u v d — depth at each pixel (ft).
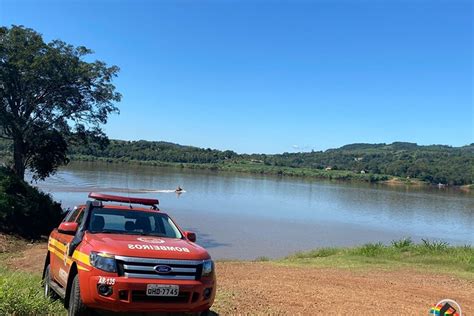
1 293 20.88
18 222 82.12
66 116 116.47
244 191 288.51
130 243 20.51
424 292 36.22
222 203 202.49
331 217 182.70
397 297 33.37
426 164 577.43
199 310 20.18
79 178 279.69
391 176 561.84
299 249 101.09
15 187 89.76
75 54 114.01
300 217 173.68
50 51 107.24
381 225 167.53
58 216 96.07
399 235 143.13
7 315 20.54
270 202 228.84
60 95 112.47
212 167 586.04
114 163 517.96
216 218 149.79
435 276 45.88
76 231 23.03
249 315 25.26
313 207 219.61
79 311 19.99
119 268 19.22
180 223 132.36
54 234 27.94
